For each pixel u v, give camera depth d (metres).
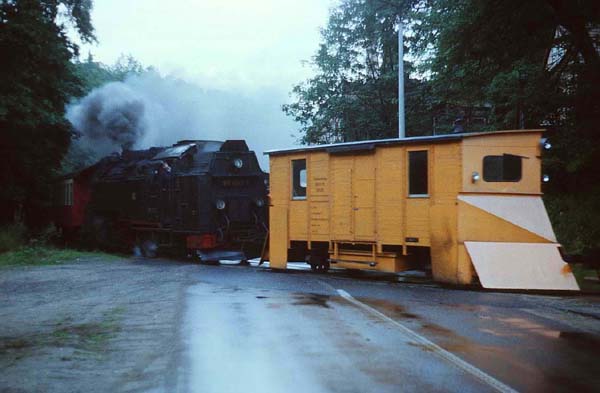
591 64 16.97
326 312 9.66
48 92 28.55
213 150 23.12
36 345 7.65
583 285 13.34
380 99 34.16
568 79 18.31
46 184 31.44
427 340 7.66
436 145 13.79
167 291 12.29
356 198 15.43
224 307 10.18
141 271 16.48
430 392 5.55
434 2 23.19
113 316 9.66
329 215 16.11
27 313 10.20
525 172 13.53
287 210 17.33
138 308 10.38
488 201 13.26
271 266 17.67
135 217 25.23
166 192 22.83
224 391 5.68
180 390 5.71
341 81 35.16
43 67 27.47
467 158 13.32
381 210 14.84
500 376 6.05
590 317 9.28
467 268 12.98
